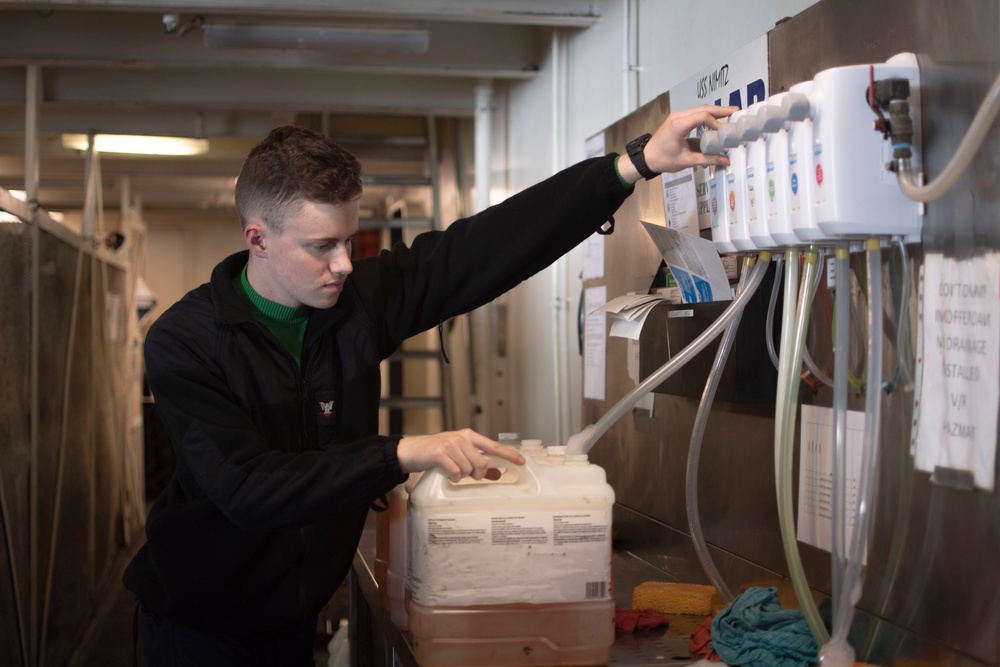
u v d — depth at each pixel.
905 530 1.25
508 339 4.27
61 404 3.80
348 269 1.40
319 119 4.95
